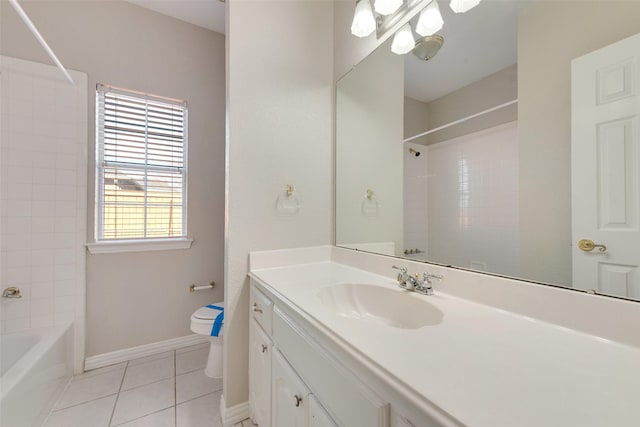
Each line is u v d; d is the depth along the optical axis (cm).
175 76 200
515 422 34
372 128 132
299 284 105
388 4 110
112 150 182
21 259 154
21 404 112
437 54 101
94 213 174
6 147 150
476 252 88
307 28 151
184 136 206
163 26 196
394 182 120
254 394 122
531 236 74
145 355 188
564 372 46
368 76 133
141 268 189
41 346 137
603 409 36
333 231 157
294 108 145
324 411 66
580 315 62
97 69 174
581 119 65
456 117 95
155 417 131
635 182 57
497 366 47
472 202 89
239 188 129
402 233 116
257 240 134
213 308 183
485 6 85
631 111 57
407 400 41
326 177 156
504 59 81
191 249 205
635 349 54
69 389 152
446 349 54
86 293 172
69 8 167
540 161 72
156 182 196
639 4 56
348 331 62
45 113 159
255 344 120
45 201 159
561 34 68
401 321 91
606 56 61
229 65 127
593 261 63
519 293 73
